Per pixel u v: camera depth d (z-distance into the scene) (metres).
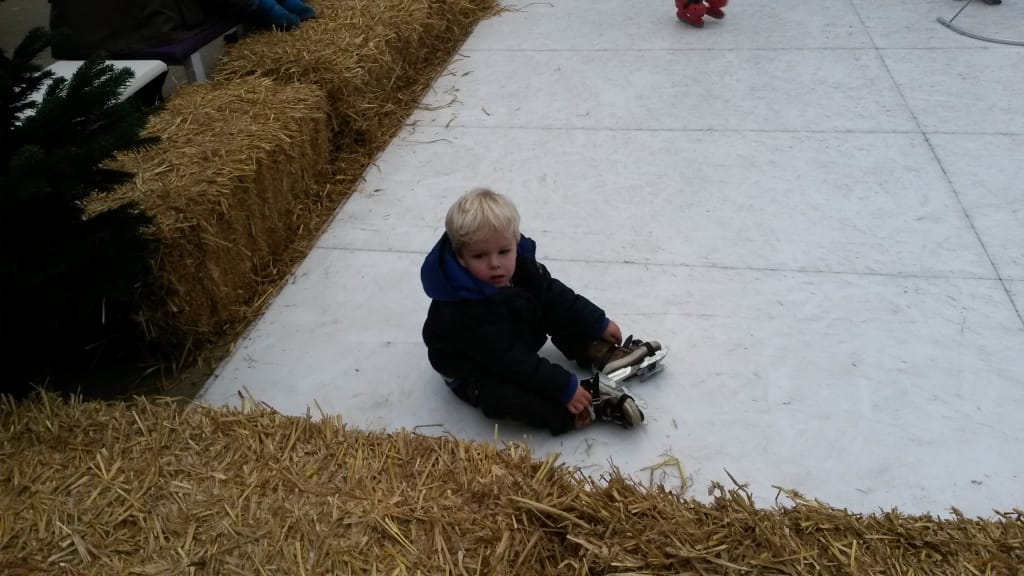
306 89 3.85
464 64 5.18
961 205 3.52
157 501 1.98
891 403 2.54
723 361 2.72
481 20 5.90
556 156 4.05
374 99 4.34
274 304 3.11
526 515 1.96
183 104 3.66
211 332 2.93
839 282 3.08
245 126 3.41
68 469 2.06
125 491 2.00
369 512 1.93
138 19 4.13
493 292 2.33
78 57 4.20
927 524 1.99
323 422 2.23
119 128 2.32
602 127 4.31
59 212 2.34
